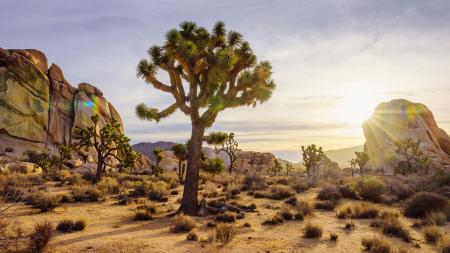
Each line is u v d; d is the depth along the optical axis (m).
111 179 30.11
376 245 8.35
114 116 88.00
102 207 15.95
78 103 75.12
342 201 19.75
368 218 13.90
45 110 67.50
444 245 8.24
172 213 14.05
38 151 62.31
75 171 44.72
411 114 125.88
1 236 7.05
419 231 11.14
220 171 27.28
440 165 82.25
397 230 10.54
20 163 36.09
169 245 8.84
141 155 73.81
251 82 14.02
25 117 63.59
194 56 13.43
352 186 22.44
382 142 125.25
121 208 15.80
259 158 98.94
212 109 13.52
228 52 13.05
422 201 14.21
